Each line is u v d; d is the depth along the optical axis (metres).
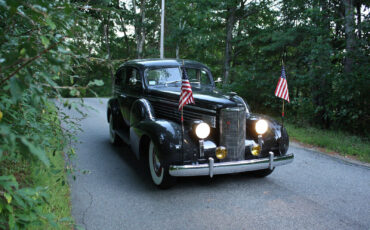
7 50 1.76
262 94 10.91
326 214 3.36
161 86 5.22
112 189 3.99
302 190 4.09
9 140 1.29
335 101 7.95
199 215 3.29
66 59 1.83
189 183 4.32
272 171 4.53
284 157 4.07
